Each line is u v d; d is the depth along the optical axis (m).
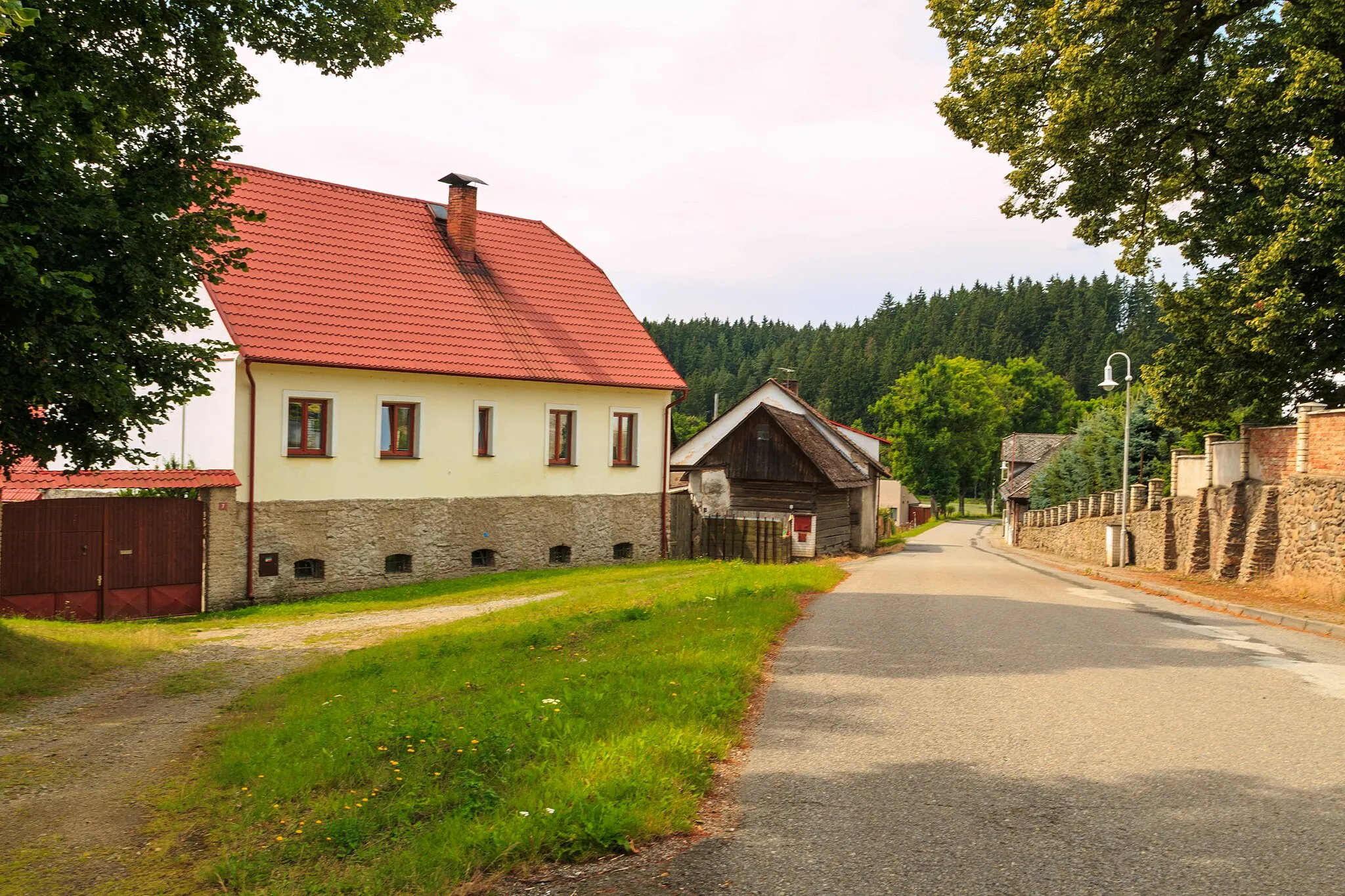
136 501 18.80
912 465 97.00
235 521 19.95
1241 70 17.19
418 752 6.52
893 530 63.25
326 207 25.58
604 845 4.69
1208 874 4.33
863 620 13.05
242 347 20.08
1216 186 19.12
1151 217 21.25
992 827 4.98
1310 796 5.38
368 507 22.36
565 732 6.56
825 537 36.91
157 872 5.00
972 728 7.00
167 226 10.32
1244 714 7.34
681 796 5.32
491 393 24.95
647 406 29.09
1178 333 20.22
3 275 8.46
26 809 6.33
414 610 18.78
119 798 6.58
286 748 7.27
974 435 97.31
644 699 7.64
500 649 11.68
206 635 15.88
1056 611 14.04
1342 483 15.70
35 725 9.18
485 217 29.95
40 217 9.03
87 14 10.48
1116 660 9.70
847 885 4.28
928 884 4.27
